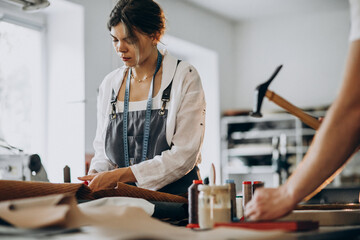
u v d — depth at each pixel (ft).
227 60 27.30
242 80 27.94
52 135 16.97
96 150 7.11
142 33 6.20
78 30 16.81
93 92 16.94
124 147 6.66
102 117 7.11
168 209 4.75
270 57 27.50
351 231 3.83
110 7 17.79
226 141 25.63
